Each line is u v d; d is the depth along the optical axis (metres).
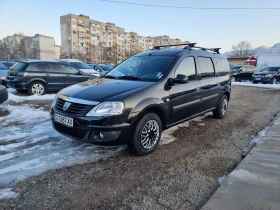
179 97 3.90
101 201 2.31
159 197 2.39
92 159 3.22
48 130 4.36
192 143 3.99
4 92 5.65
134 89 3.29
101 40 77.88
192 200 2.35
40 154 3.33
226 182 2.61
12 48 71.50
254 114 6.50
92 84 3.66
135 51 87.44
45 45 69.44
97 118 2.91
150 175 2.84
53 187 2.52
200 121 5.49
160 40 93.69
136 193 2.46
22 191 2.43
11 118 5.13
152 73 3.86
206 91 4.76
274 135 4.35
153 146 3.50
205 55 4.92
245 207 2.16
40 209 2.16
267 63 33.31
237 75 19.66
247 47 71.31
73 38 70.56
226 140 4.18
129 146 3.26
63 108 3.21
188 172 2.94
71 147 3.61
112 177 2.77
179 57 4.07
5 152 3.36
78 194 2.42
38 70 8.35
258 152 3.51
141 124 3.22
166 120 3.70
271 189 2.46
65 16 70.69
